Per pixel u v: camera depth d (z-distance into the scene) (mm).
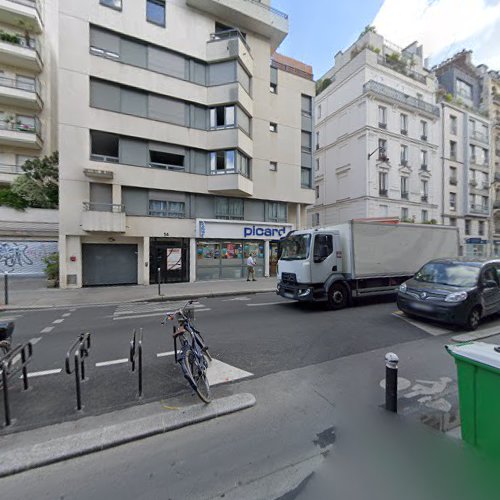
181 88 14617
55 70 19094
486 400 2045
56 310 8562
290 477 2166
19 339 5680
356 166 23344
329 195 26281
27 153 18406
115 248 13914
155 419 2865
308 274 7719
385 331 5969
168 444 2568
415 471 2199
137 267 14281
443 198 26750
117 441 2551
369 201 22547
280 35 17062
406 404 3199
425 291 6438
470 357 2109
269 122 17281
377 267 8758
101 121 13078
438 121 26516
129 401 3277
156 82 14094
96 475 2213
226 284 13789
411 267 9555
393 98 23203
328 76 27297
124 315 7781
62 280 12602
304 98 18734
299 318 7109
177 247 14828
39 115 18594
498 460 1975
